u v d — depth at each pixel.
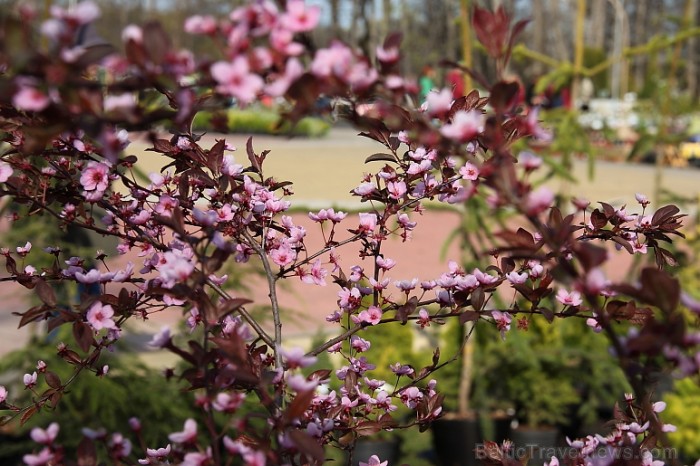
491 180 0.42
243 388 0.55
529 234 0.59
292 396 0.60
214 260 0.50
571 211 1.72
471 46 1.53
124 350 1.39
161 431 1.29
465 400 1.61
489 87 0.42
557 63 1.79
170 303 0.60
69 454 1.25
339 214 0.69
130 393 1.31
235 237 0.67
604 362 1.60
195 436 0.46
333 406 0.64
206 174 0.66
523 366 1.61
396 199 0.67
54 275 0.66
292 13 0.39
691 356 0.40
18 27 0.36
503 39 0.43
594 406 1.63
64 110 0.38
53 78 0.36
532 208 0.41
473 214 1.46
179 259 0.49
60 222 0.65
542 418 1.62
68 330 1.37
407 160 0.68
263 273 1.48
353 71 0.39
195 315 0.61
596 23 15.57
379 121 0.45
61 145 0.62
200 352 0.47
